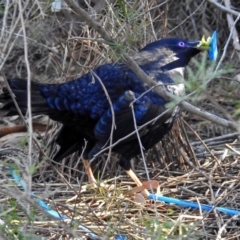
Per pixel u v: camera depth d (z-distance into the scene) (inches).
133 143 394.3
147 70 397.7
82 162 435.8
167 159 447.2
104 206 382.0
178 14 601.0
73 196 397.4
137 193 394.0
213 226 362.9
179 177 422.9
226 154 438.9
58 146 438.0
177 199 395.2
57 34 519.8
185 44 408.2
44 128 462.9
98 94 386.3
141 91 385.4
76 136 411.8
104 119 382.6
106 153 422.3
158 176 434.3
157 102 384.2
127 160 404.2
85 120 394.0
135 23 389.1
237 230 361.1
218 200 385.4
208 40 409.7
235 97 444.1
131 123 383.6
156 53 404.8
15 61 575.8
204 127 503.2
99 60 438.0
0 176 374.9
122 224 353.4
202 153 458.0
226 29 606.2
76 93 387.2
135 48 434.3
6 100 383.6
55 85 390.0
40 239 295.3
